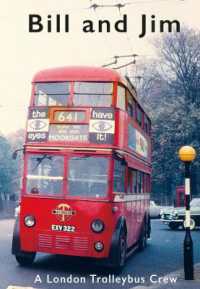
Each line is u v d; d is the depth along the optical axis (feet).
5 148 220.23
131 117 43.62
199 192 167.94
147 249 57.57
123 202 39.73
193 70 168.96
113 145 36.96
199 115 147.23
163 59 172.04
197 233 82.64
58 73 39.24
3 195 208.44
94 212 36.11
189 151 35.06
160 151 151.43
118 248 36.40
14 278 34.22
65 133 37.50
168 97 169.48
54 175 37.14
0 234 74.90
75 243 36.19
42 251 36.91
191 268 34.60
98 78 38.40
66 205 36.52
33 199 37.24
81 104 37.91
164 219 90.02
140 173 51.80
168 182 165.07
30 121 38.47
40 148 37.65
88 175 36.70
